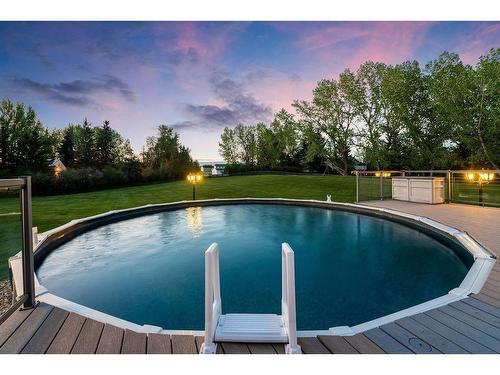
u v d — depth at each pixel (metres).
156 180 32.25
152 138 44.31
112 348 2.45
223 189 21.98
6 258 6.11
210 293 2.41
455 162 26.78
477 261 4.65
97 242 8.59
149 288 5.42
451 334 2.62
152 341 2.56
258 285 5.54
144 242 8.60
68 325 2.77
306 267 6.39
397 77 25.42
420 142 26.80
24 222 3.00
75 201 16.80
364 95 29.64
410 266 6.25
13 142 35.41
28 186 3.02
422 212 9.59
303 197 17.17
